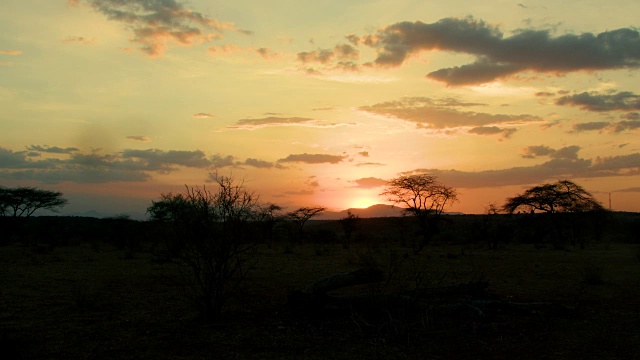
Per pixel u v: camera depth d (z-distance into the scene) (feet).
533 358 19.21
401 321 23.68
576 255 82.64
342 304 26.61
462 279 45.01
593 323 25.23
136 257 74.49
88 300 31.17
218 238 26.32
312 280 44.45
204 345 20.57
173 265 58.80
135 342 21.01
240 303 31.09
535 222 155.94
